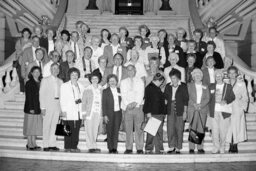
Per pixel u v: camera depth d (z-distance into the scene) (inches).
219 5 568.7
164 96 327.3
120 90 332.8
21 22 594.6
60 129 324.5
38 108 329.4
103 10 728.3
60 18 581.9
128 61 372.8
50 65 359.6
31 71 336.5
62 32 404.2
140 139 331.6
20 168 286.8
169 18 604.1
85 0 713.0
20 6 561.0
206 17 599.8
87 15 616.7
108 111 328.8
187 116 333.4
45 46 403.5
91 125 333.7
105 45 398.9
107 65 377.4
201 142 327.0
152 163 318.7
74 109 329.4
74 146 333.1
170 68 357.4
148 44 396.2
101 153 325.7
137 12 783.7
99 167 297.4
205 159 325.1
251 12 561.0
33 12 592.1
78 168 291.7
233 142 339.0
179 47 374.6
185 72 367.9
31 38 428.5
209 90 335.0
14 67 414.9
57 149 338.0
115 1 779.4
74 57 382.0
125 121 330.0
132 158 320.8
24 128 332.2
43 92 329.1
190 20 601.3
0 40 562.3
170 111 326.6
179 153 330.6
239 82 347.6
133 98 327.3
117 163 316.5
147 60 378.0
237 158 331.3
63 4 613.3
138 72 353.1
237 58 515.8
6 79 424.2
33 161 316.2
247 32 596.1
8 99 409.7
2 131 373.1
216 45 414.6
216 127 333.4
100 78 346.0
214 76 353.4
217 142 335.0
